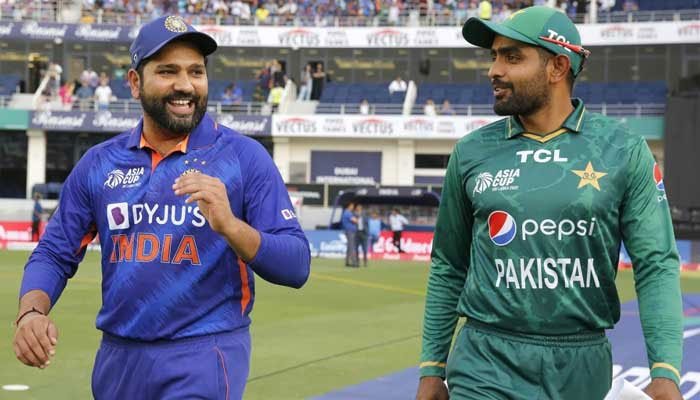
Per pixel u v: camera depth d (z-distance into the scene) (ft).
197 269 10.87
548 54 10.85
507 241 10.78
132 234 11.09
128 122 119.24
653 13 115.75
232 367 10.95
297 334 34.99
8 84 128.88
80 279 58.49
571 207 10.53
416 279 66.03
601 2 123.34
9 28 122.42
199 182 9.80
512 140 11.05
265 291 53.67
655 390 9.91
